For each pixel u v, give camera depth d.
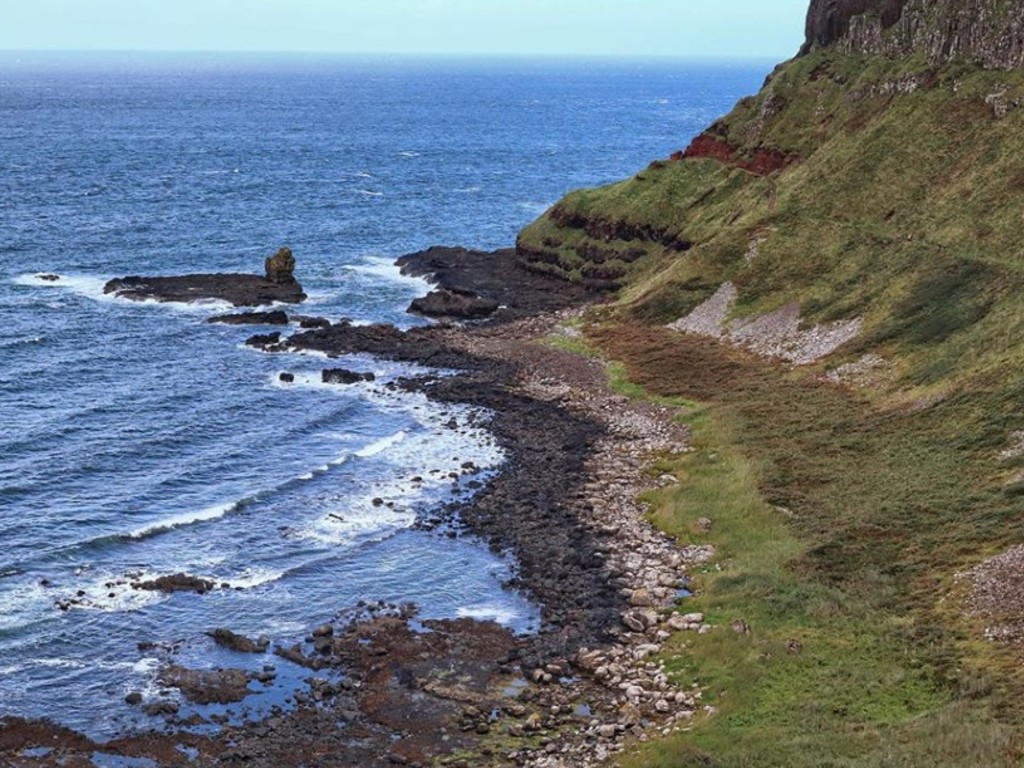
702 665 46.31
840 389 79.31
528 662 48.00
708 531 60.31
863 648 46.06
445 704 45.28
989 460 62.28
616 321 101.81
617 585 55.19
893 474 63.50
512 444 76.38
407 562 59.12
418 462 73.31
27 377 87.69
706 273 102.19
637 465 71.75
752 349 90.62
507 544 61.06
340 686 46.72
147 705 45.22
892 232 96.75
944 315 82.00
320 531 62.94
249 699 45.88
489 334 102.31
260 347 98.50
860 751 38.16
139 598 54.53
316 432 78.81
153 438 76.12
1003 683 41.38
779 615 49.91
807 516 59.84
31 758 41.38
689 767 38.41
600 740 41.81
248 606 54.12
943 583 50.34
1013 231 88.12
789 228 102.81
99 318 105.56
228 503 66.38
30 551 58.94
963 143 101.00
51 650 49.38
